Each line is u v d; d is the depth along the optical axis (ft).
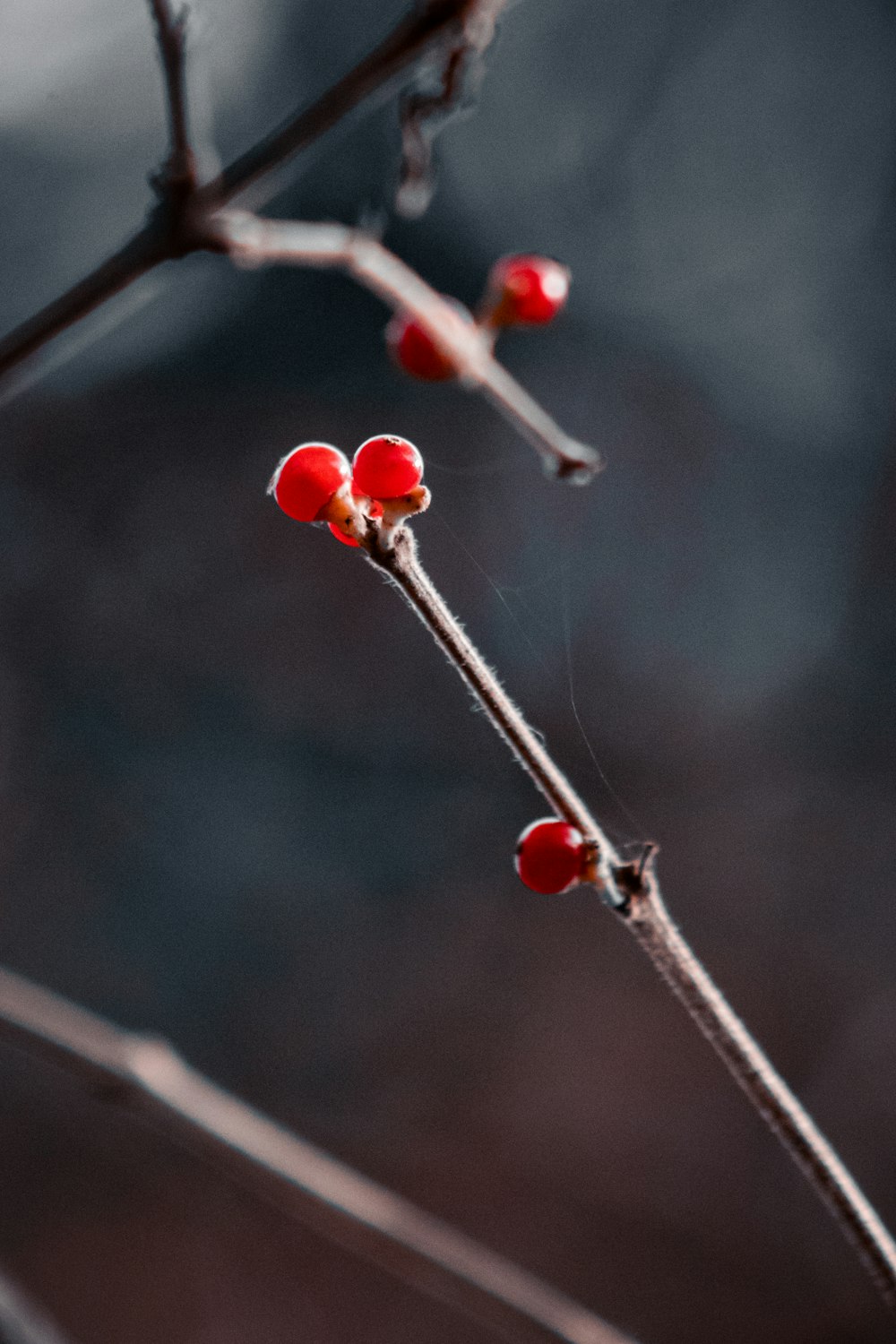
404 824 5.10
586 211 6.02
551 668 5.24
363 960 4.71
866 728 5.12
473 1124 4.15
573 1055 4.32
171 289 6.15
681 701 5.20
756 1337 3.48
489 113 5.87
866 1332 3.45
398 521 1.20
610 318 6.05
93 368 6.03
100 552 5.63
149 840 5.03
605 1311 3.57
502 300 1.50
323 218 5.57
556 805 1.22
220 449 5.92
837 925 4.45
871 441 5.65
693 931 4.53
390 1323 3.70
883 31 5.90
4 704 5.24
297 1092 4.30
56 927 4.77
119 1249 3.85
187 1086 1.58
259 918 4.83
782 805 4.86
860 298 5.80
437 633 1.21
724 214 5.99
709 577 5.56
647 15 5.99
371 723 5.33
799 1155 1.22
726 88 6.00
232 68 5.39
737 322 5.94
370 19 5.41
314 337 6.22
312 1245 3.94
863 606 5.41
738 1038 1.22
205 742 5.26
